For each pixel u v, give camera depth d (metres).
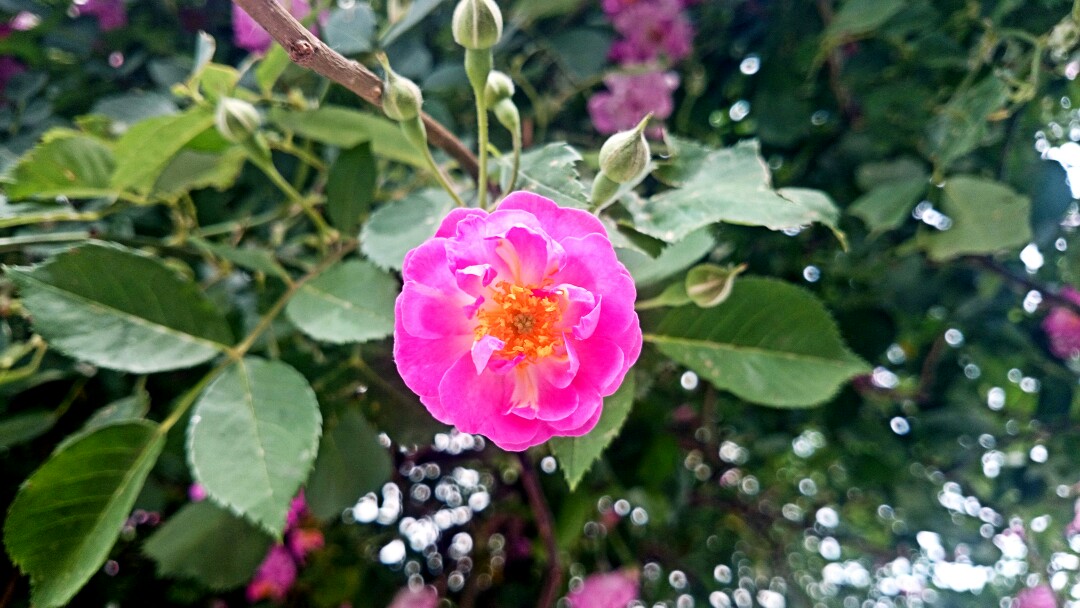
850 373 0.17
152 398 0.22
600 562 0.38
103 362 0.15
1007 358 0.31
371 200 0.19
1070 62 0.21
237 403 0.15
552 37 0.25
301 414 0.15
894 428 0.32
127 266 0.16
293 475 0.14
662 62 0.27
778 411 0.32
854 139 0.26
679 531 0.40
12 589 0.22
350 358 0.21
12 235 0.20
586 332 0.12
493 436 0.13
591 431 0.14
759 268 0.28
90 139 0.18
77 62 0.27
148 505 0.23
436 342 0.13
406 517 0.36
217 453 0.14
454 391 0.13
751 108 0.28
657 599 0.42
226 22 0.28
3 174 0.17
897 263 0.27
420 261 0.12
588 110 0.29
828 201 0.14
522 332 0.13
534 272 0.13
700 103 0.29
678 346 0.17
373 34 0.21
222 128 0.16
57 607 0.14
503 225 0.12
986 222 0.23
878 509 0.41
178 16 0.28
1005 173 0.23
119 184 0.18
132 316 0.16
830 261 0.28
